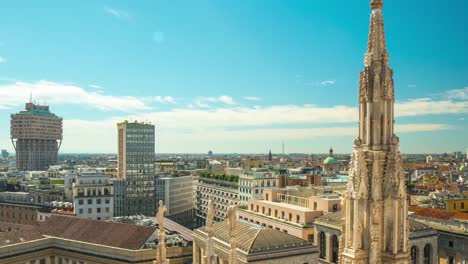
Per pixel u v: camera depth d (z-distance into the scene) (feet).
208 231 90.89
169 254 303.07
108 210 563.89
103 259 297.94
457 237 289.33
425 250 281.33
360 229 78.02
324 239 311.68
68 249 314.76
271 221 373.61
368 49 80.84
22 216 557.74
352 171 79.51
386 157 78.59
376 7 79.92
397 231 77.15
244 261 237.04
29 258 308.81
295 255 249.96
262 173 640.99
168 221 412.57
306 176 605.31
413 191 600.80
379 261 76.33
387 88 78.74
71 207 553.64
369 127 79.30
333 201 347.36
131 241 302.86
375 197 77.10
